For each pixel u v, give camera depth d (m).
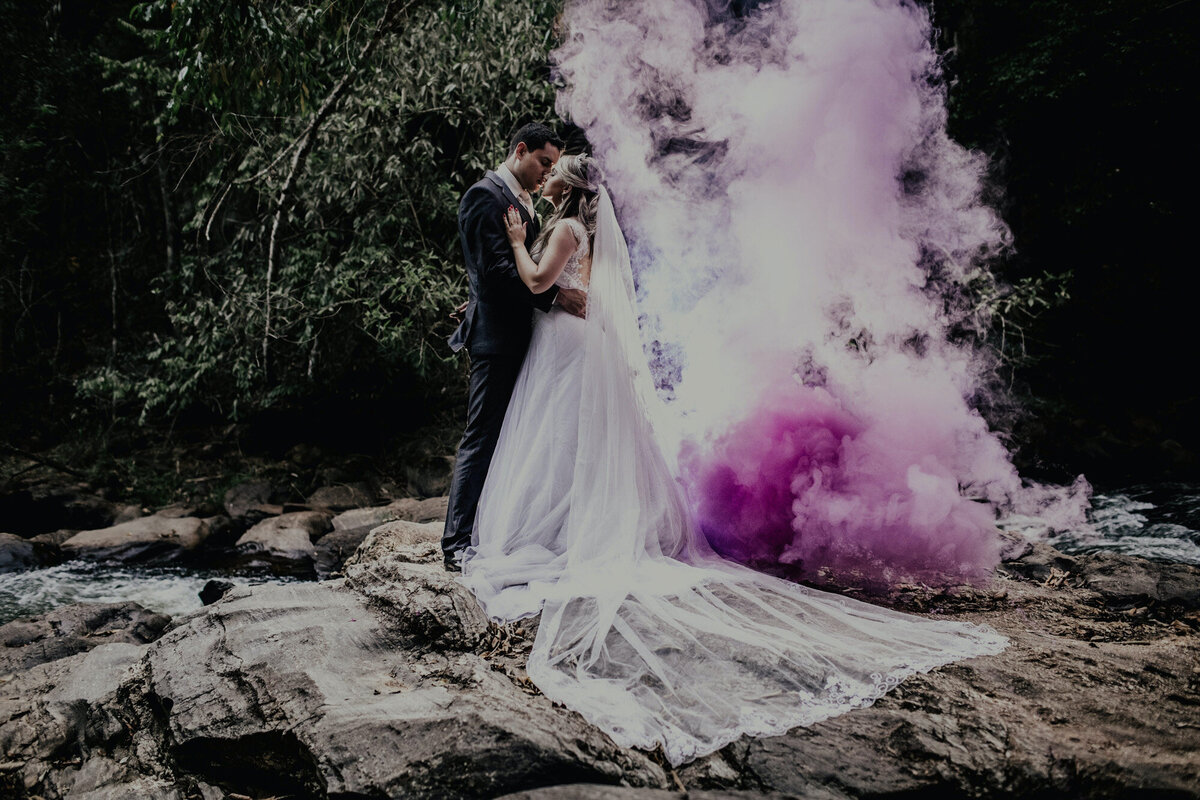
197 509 7.33
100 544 6.10
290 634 2.67
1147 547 5.62
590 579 2.87
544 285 2.98
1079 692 2.34
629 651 2.49
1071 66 8.98
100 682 2.98
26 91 8.16
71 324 9.17
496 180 3.16
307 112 6.67
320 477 7.98
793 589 2.99
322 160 7.64
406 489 8.04
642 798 1.82
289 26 6.09
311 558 6.16
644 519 3.08
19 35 8.09
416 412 9.09
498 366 3.24
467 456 3.29
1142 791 1.93
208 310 7.84
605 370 3.11
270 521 6.65
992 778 1.97
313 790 2.23
